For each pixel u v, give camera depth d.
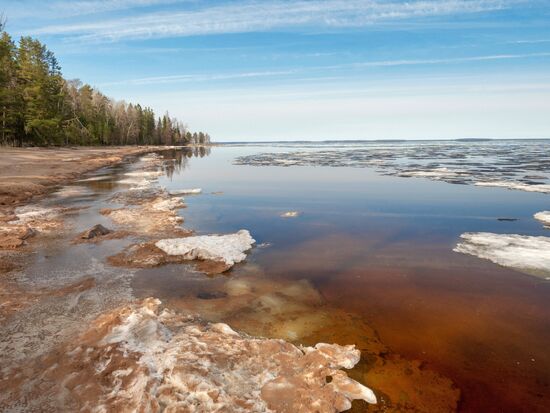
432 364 6.41
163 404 4.96
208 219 17.61
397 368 6.27
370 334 7.35
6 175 28.95
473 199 22.67
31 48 59.56
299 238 14.34
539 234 14.97
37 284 9.31
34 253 11.73
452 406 5.42
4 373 5.67
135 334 6.60
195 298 8.80
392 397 5.57
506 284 9.78
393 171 40.09
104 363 5.86
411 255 12.23
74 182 29.98
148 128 120.00
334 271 10.77
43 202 20.86
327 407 5.14
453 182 30.00
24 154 45.31
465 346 6.96
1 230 13.65
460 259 11.75
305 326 7.62
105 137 85.81
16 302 8.21
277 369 5.90
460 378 6.05
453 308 8.45
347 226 16.30
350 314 8.16
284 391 5.40
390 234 14.92
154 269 10.56
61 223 15.70
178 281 9.77
